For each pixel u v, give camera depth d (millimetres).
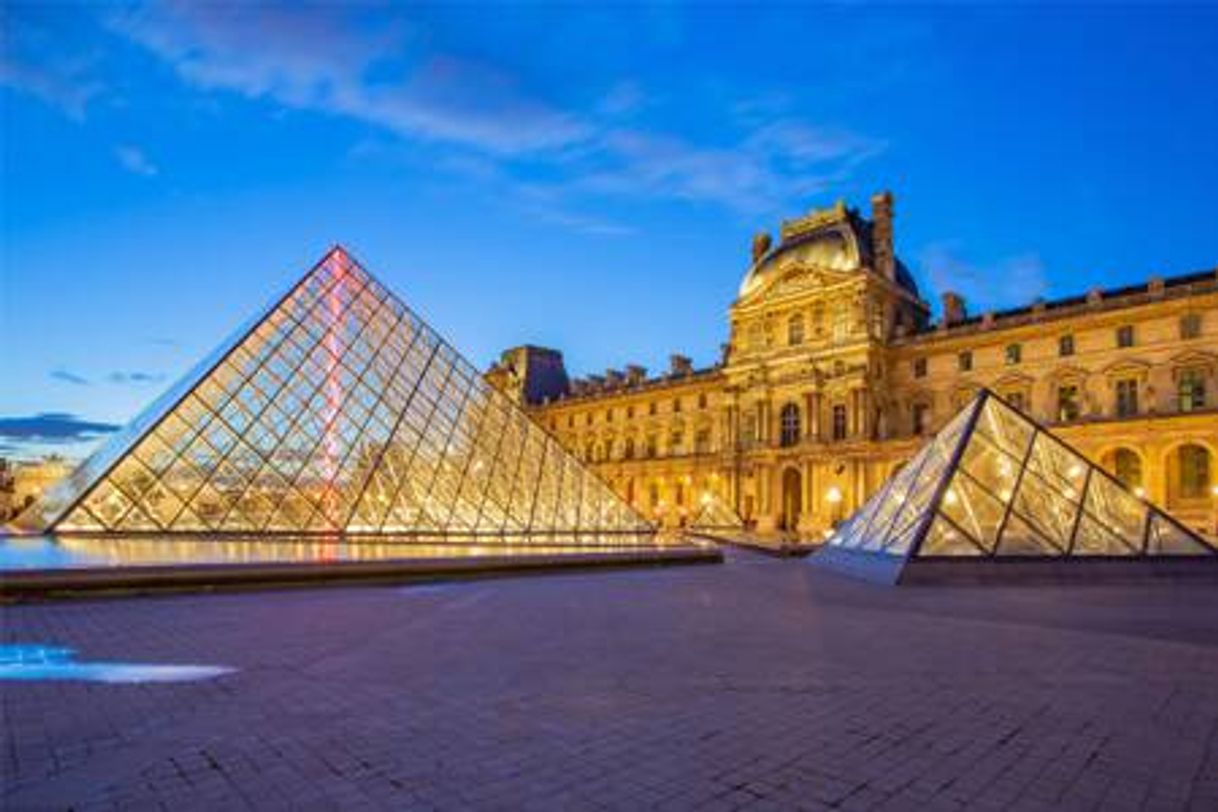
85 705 10055
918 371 84625
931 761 8469
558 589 25125
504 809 7031
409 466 40750
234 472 35469
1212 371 63250
